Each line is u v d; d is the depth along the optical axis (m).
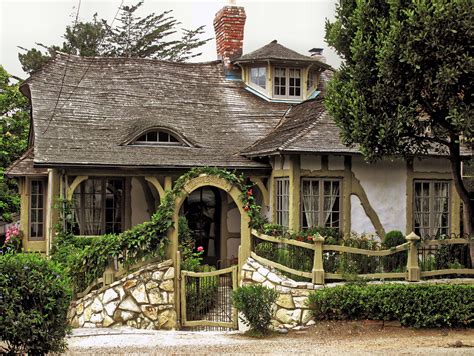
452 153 13.66
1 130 27.81
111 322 13.52
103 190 18.84
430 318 12.23
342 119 13.02
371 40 12.78
